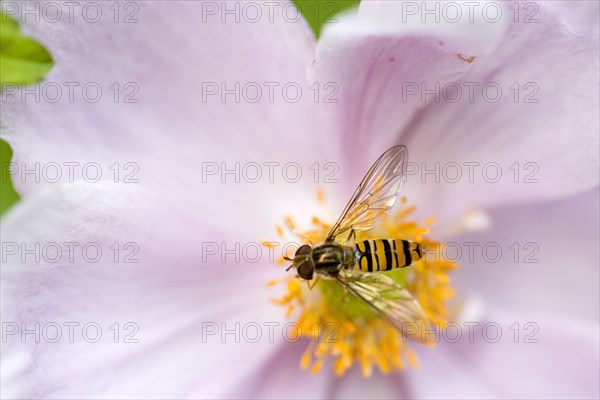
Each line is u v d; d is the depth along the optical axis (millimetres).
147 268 161
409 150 165
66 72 155
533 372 173
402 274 169
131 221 158
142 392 162
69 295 157
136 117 157
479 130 164
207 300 165
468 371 173
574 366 172
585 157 163
